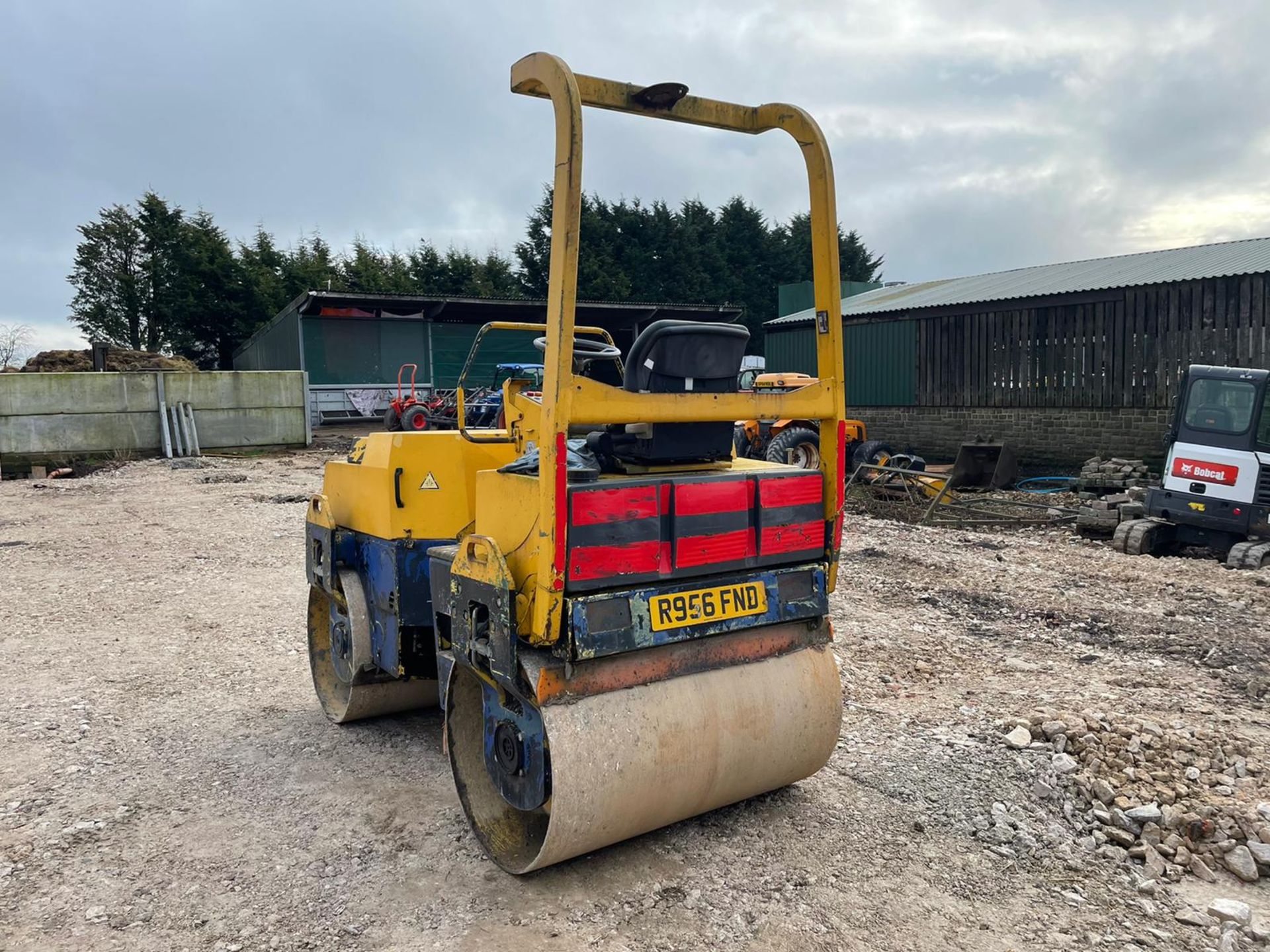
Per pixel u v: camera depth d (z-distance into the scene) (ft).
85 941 9.89
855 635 21.34
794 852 11.61
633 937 9.87
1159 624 22.35
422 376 88.94
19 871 11.34
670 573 10.61
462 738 11.89
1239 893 11.13
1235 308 45.75
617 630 10.18
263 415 70.59
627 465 11.23
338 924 10.16
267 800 13.32
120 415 65.36
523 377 13.82
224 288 131.13
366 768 14.46
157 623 23.43
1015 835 12.12
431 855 11.67
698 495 10.77
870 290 115.44
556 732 10.03
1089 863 11.58
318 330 85.05
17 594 26.73
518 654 10.25
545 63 9.61
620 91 10.87
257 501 45.80
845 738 15.16
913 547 32.12
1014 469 50.78
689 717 10.94
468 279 139.13
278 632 22.57
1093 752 14.26
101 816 12.80
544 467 9.52
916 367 62.75
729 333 10.91
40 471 60.49
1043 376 55.01
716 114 11.58
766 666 11.95
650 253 139.74
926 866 11.37
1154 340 49.32
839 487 12.05
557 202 9.43
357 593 15.24
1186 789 13.24
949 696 17.31
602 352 12.77
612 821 10.49
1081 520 35.19
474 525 14.56
